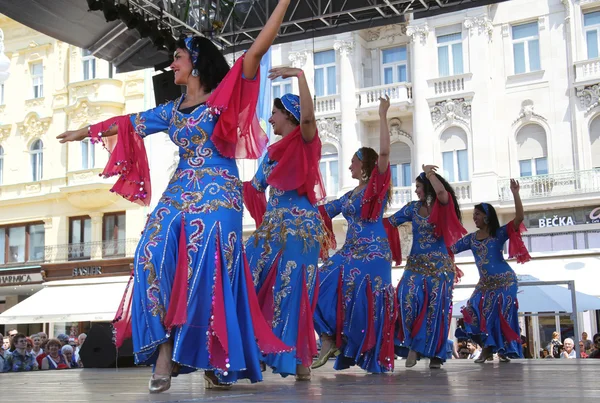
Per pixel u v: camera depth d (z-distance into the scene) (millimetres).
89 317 19953
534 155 19375
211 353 3023
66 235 24969
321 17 9688
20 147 26250
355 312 5180
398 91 20594
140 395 2920
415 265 6070
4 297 26734
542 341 18094
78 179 24562
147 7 9125
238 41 10266
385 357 5102
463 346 13016
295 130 4227
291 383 3801
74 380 4469
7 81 26688
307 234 4289
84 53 25516
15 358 10047
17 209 26000
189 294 3062
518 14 19734
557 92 19156
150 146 23500
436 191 5980
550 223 18969
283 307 4160
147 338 2998
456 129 20016
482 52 19766
